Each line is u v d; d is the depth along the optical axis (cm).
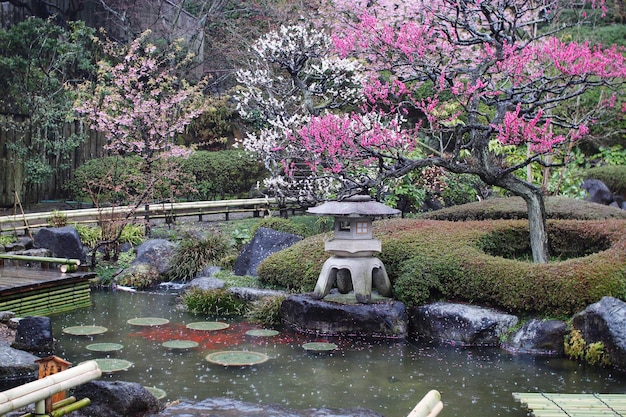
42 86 1351
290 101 1114
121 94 1234
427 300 672
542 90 668
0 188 1303
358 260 666
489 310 630
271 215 1148
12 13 1589
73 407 304
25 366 488
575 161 1296
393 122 649
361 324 634
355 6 931
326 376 498
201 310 729
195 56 1552
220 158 1406
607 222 775
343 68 986
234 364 520
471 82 704
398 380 490
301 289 737
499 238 768
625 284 596
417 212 1069
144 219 1055
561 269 615
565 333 578
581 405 397
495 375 507
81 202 1358
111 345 570
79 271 776
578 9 1622
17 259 777
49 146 1339
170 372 499
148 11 1659
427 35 715
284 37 991
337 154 657
